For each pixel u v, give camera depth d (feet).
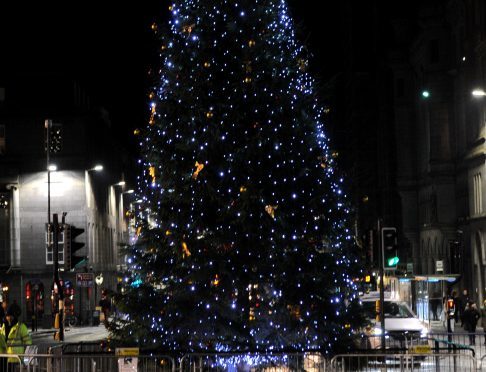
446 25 254.47
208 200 79.05
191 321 78.33
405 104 311.68
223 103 79.36
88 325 228.63
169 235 79.00
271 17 81.61
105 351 78.64
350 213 83.10
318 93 83.61
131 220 81.87
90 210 258.78
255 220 77.87
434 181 255.29
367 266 85.87
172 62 81.15
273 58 80.64
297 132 80.02
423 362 80.59
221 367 75.00
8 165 246.27
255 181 78.54
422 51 279.08
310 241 79.51
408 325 108.88
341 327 79.97
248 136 79.66
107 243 295.89
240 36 80.84
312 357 74.28
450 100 255.50
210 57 80.43
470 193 219.61
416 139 308.40
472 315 139.03
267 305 79.05
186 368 72.64
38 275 242.17
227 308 78.64
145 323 78.59
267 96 79.92
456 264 177.27
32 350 88.63
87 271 244.83
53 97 255.91
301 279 78.69
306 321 78.89
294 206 79.20
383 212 352.49
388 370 77.25
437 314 175.32
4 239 243.60
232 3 81.46
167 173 79.77
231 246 78.43
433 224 255.29
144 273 79.71
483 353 111.75
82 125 249.96
